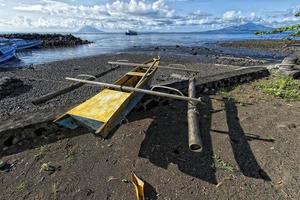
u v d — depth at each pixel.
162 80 11.01
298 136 4.25
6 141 3.97
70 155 3.83
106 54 24.27
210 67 15.28
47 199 2.94
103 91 4.60
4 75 12.55
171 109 5.80
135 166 3.56
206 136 4.41
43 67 15.48
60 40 39.53
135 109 5.48
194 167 3.51
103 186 3.15
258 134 4.41
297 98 6.25
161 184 3.17
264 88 7.19
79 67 15.37
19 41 29.62
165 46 37.03
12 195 3.00
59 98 8.34
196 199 2.90
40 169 3.48
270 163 3.52
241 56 23.02
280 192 2.95
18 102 8.02
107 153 3.90
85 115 3.64
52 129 4.39
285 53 26.06
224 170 3.42
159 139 4.34
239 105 5.93
